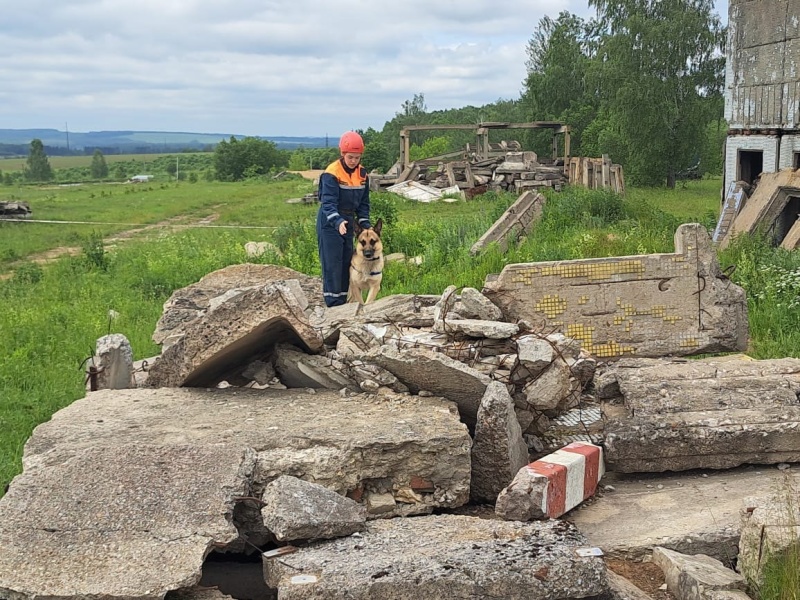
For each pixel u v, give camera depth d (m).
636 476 5.45
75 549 3.72
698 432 5.29
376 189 33.91
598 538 4.51
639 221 16.78
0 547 3.71
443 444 4.70
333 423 4.94
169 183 60.44
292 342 6.12
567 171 32.19
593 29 56.88
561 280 6.80
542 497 4.42
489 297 6.79
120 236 23.50
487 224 16.02
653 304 6.90
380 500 4.66
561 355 5.68
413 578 3.50
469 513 4.89
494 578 3.53
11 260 18.64
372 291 8.98
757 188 14.51
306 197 33.06
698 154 46.53
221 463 4.35
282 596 3.49
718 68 39.41
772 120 15.59
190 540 3.81
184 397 5.59
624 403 5.91
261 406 5.36
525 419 5.58
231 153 73.69
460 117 83.12
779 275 10.34
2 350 9.45
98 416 5.17
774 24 15.41
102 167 96.62
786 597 3.58
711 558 4.20
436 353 5.43
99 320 10.77
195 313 8.73
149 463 4.32
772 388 5.73
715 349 6.98
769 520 3.89
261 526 4.39
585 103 51.34
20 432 6.70
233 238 19.94
